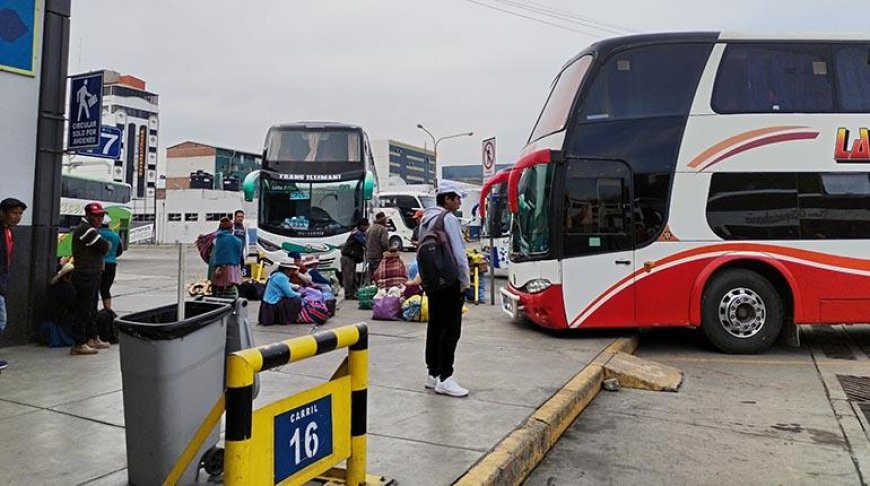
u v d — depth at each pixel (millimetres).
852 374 7242
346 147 15812
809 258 8203
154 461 3252
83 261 6926
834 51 8586
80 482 3457
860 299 8188
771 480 4262
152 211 63000
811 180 8312
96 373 6051
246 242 16922
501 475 3797
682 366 7680
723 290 8258
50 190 7629
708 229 8266
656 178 8344
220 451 3537
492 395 5508
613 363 7004
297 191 15367
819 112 8422
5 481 3465
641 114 8438
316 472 3143
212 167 66438
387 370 6488
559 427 5086
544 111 9812
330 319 10328
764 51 8547
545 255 8430
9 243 6262
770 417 5676
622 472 4391
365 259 13711
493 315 10992
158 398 3234
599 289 8281
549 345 7930
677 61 8516
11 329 7293
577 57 9258
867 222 8273
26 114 7426
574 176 8359
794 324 8266
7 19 7238
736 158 8336
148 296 12609
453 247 5430
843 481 4242
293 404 2998
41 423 4520
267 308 9469
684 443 4988
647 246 8258
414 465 3820
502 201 12820
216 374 3604
